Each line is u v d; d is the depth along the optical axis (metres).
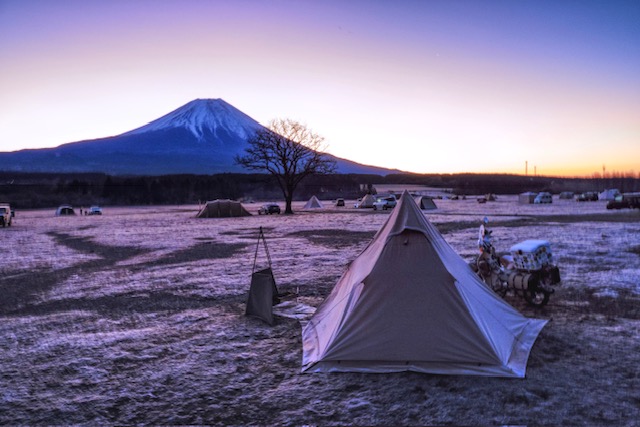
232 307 10.04
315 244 22.06
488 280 9.19
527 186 166.50
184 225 39.34
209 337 7.86
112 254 20.98
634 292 10.05
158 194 135.38
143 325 8.80
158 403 5.41
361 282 6.79
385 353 6.20
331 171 58.94
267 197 138.00
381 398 5.30
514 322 7.27
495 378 5.73
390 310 6.44
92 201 131.75
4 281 14.59
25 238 30.83
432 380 5.75
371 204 65.62
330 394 5.47
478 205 67.06
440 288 6.46
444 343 6.13
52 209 111.38
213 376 6.15
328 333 6.77
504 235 22.81
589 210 47.81
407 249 6.85
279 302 10.02
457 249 17.86
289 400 5.36
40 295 12.14
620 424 4.53
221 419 4.98
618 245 18.03
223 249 21.27
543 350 6.60
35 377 6.29
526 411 4.85
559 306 8.95
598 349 6.60
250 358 6.78
